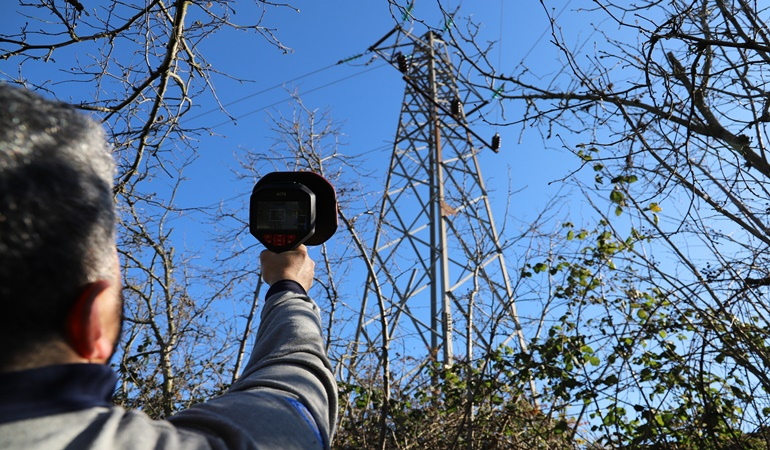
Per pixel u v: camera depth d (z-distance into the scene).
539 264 7.47
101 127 0.86
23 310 0.71
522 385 7.62
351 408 8.67
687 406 6.50
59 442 0.70
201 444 0.80
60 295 0.73
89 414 0.74
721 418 5.95
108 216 0.80
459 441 8.26
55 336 0.74
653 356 6.68
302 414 0.97
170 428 0.82
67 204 0.74
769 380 5.40
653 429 6.61
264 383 1.03
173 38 4.44
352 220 8.74
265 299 1.39
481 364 8.48
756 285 5.44
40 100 0.80
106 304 0.79
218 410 0.90
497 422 7.86
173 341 8.53
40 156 0.74
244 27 4.91
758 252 5.50
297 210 1.52
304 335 1.20
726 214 5.35
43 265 0.71
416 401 9.32
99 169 0.81
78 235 0.75
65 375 0.74
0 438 0.68
